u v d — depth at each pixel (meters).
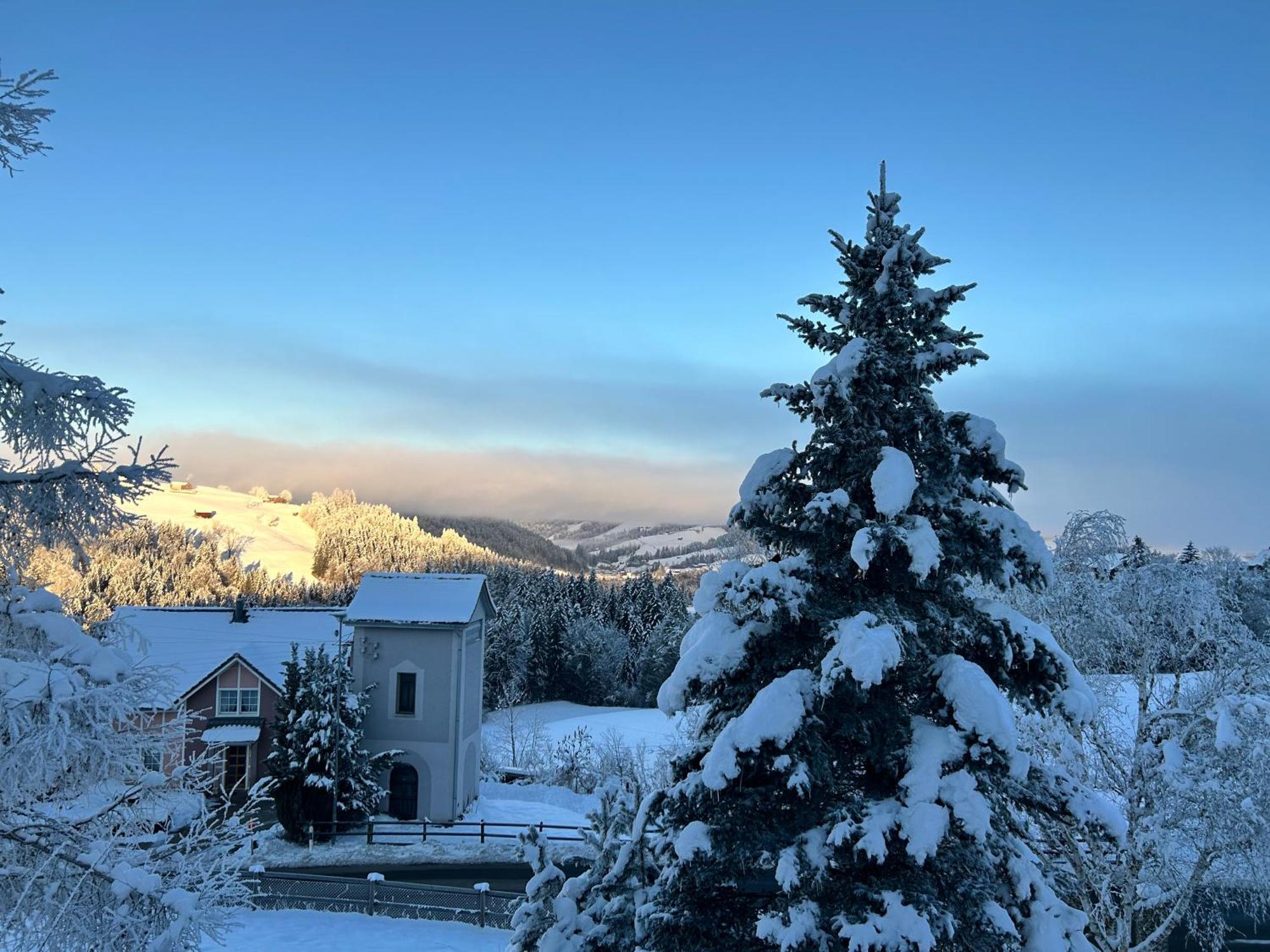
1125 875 14.48
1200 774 14.68
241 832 10.19
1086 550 16.91
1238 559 17.41
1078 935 8.80
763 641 9.98
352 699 33.97
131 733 8.59
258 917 22.30
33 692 7.29
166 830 9.29
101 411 7.14
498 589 107.19
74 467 7.10
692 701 10.11
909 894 8.43
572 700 85.00
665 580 106.38
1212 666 16.17
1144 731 15.70
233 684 37.34
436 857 30.16
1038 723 15.74
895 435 10.23
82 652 8.15
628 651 87.88
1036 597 16.53
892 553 9.23
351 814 32.81
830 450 9.95
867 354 9.66
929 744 8.95
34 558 7.82
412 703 36.06
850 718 9.42
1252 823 14.10
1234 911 18.73
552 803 39.97
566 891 10.80
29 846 8.09
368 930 21.61
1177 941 18.77
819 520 9.63
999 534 9.61
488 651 80.94
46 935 7.70
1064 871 12.92
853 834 8.60
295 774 31.77
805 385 10.16
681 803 9.70
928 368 10.07
